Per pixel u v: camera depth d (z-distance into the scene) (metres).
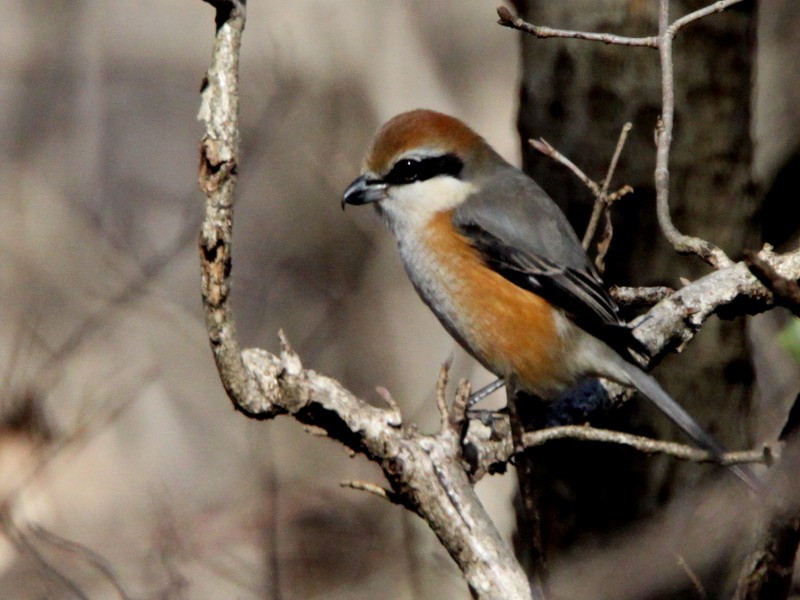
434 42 17.03
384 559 12.92
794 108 12.51
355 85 15.91
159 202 19.05
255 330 16.11
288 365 6.25
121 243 16.58
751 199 9.58
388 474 6.30
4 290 16.45
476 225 9.07
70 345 13.82
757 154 11.81
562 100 9.55
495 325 9.05
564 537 9.34
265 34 16.50
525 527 9.71
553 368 8.83
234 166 5.86
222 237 5.88
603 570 8.59
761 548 6.45
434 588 11.68
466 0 17.06
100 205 18.45
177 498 14.30
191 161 19.66
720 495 8.31
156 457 15.35
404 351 15.04
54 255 17.06
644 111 9.28
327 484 14.09
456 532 6.21
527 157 9.95
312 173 16.62
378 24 15.81
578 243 8.92
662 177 7.59
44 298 16.31
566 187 9.62
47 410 13.13
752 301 7.86
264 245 17.36
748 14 9.37
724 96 9.30
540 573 5.77
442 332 14.99
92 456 13.99
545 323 8.81
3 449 12.20
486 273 9.05
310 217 16.97
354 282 16.11
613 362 8.23
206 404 16.14
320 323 15.38
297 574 12.68
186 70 19.92
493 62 17.00
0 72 19.12
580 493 9.30
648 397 8.02
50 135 19.17
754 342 12.18
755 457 6.21
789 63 13.35
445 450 6.31
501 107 16.83
